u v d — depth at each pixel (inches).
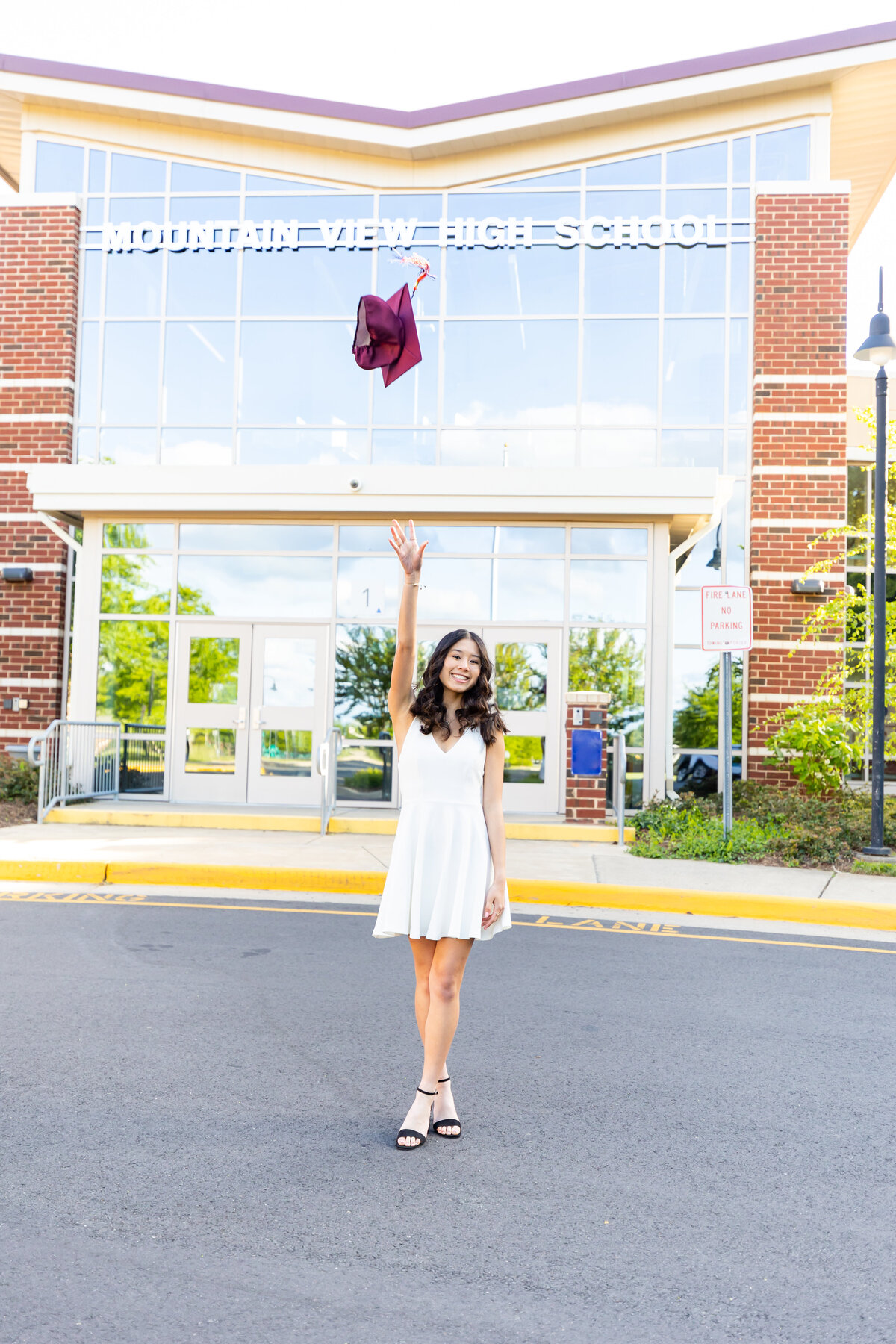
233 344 601.3
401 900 151.4
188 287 605.3
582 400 582.6
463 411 589.0
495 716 156.6
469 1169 139.8
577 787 466.0
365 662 529.3
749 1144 150.3
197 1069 174.4
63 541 586.6
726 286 577.9
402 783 157.6
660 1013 214.2
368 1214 126.1
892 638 493.7
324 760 454.6
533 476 491.8
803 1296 110.1
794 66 556.7
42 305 598.9
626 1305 107.6
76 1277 110.1
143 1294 107.1
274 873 353.4
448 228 593.6
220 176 612.4
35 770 532.1
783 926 307.9
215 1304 105.7
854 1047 195.5
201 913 307.0
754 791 518.3
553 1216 126.8
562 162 593.3
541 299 589.3
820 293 560.7
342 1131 150.9
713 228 577.9
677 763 561.9
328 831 461.7
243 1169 137.6
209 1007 210.4
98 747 521.7
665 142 585.9
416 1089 168.6
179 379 601.9
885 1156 147.3
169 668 534.3
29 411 595.2
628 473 489.4
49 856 372.8
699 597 568.7
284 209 609.6
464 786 153.5
